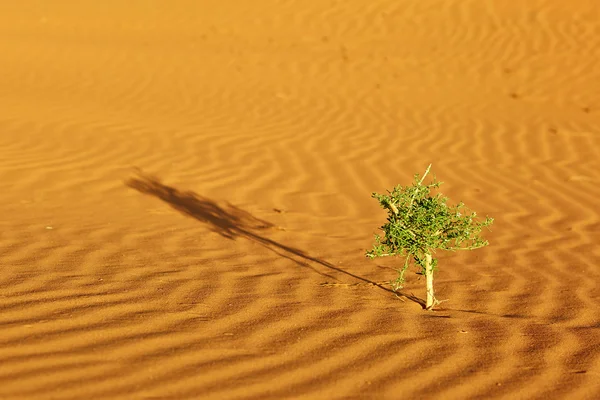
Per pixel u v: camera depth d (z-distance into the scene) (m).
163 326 4.17
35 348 3.67
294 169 10.32
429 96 14.97
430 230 5.01
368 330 4.38
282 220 8.09
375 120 13.31
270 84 15.65
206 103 14.28
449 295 5.48
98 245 6.45
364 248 7.02
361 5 20.66
